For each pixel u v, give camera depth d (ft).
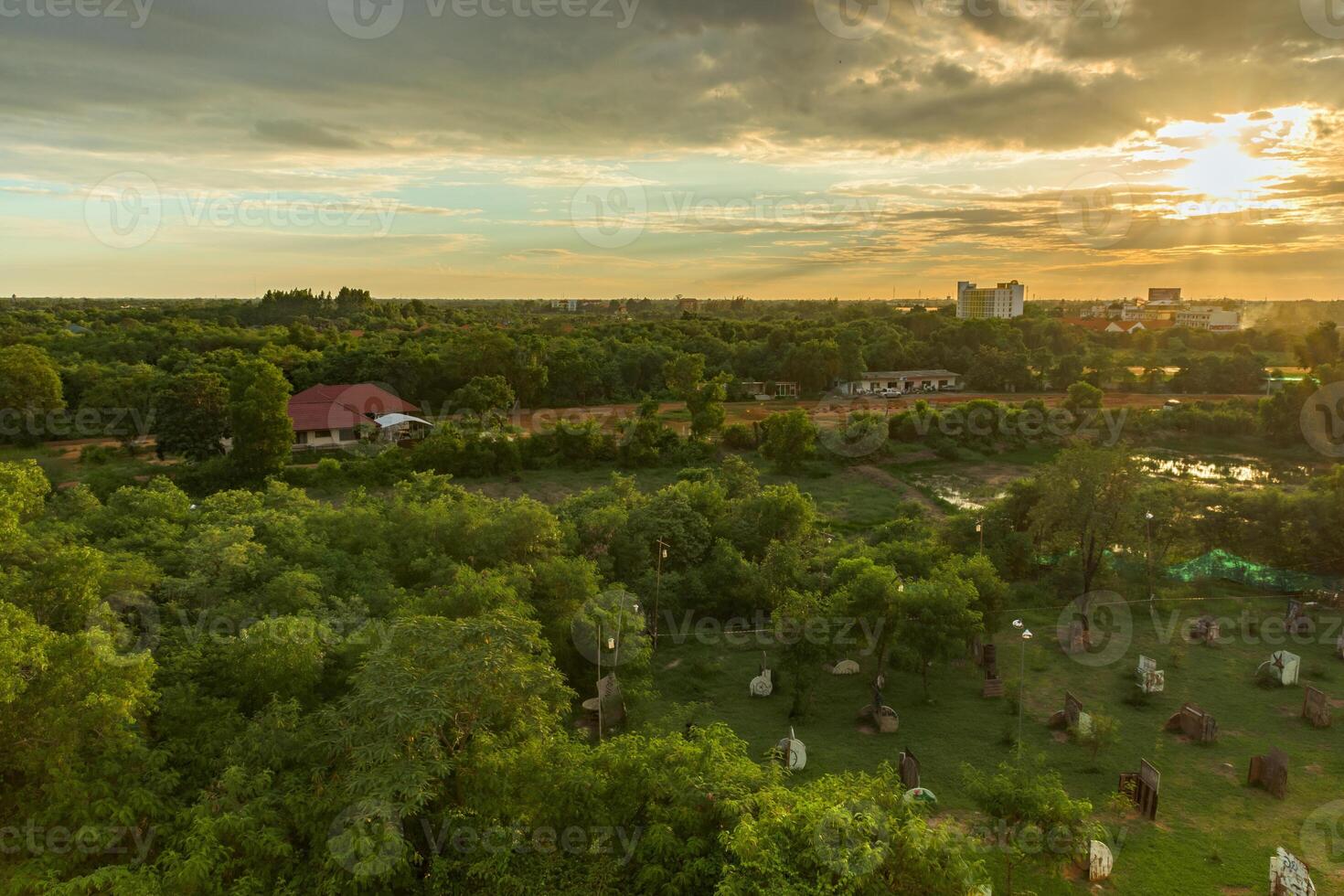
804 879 34.88
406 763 37.35
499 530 81.71
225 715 47.21
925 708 74.79
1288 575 104.42
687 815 38.99
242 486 150.41
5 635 34.99
